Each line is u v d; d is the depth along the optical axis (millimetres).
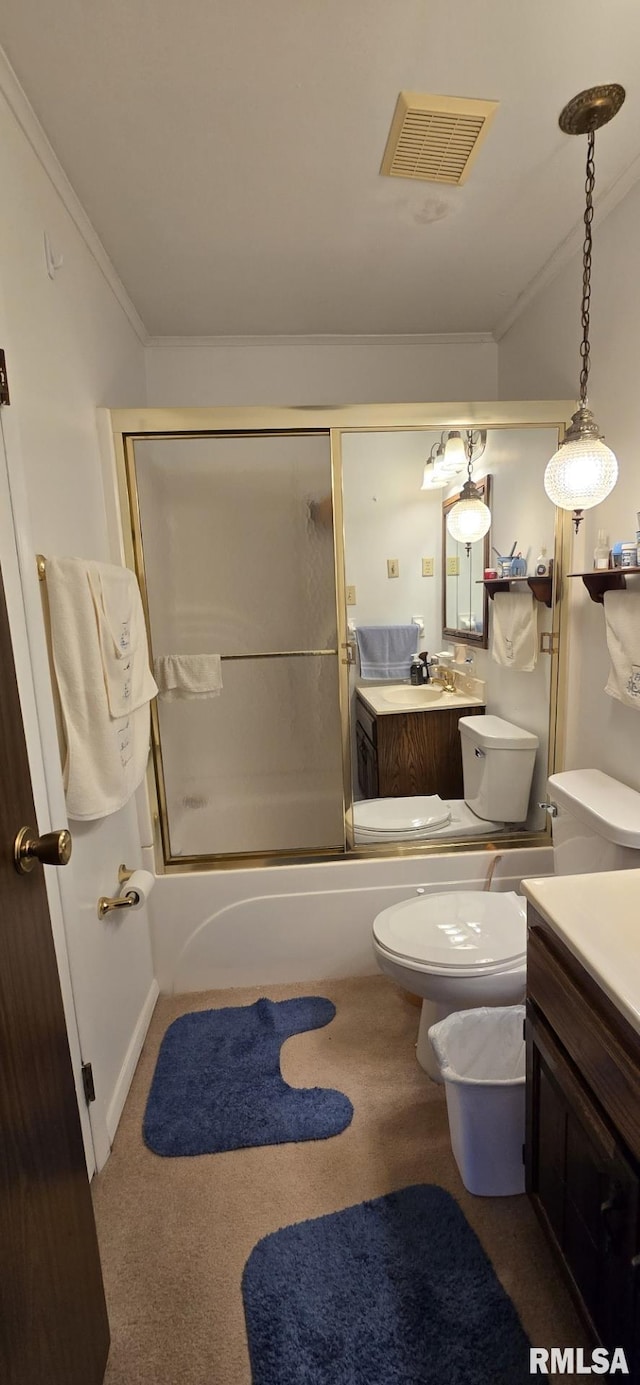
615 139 1354
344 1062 1667
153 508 1872
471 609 2133
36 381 1220
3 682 792
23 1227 755
